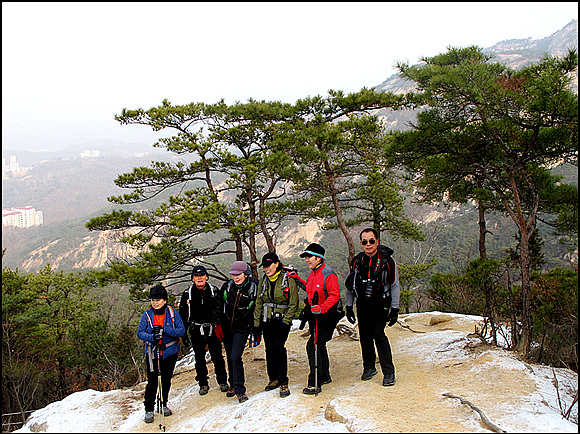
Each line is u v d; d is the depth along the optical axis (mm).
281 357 5215
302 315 5445
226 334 5730
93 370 20344
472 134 7230
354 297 5555
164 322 5426
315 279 5262
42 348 19281
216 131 15820
